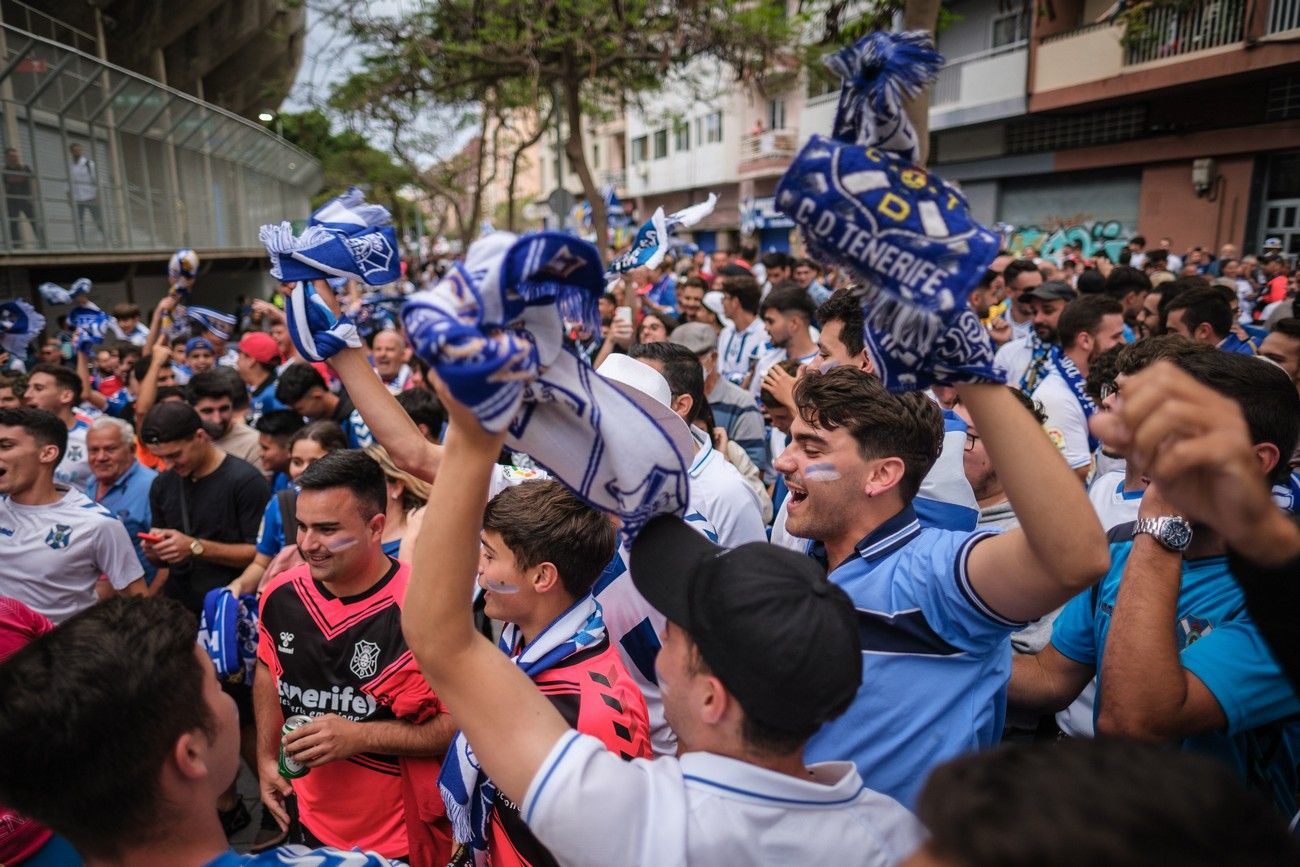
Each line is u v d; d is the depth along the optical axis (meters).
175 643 1.24
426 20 11.48
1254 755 1.67
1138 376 0.96
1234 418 0.91
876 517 1.85
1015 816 0.65
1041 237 19.67
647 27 10.90
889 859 1.20
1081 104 17.00
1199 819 0.61
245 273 26.83
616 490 1.14
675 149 32.47
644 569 1.25
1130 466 2.41
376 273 1.86
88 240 11.98
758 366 5.95
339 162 31.06
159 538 3.59
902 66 1.07
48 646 1.21
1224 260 13.53
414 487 3.04
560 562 1.90
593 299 1.09
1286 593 1.10
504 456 3.60
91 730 1.13
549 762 1.14
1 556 3.25
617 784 1.14
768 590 1.14
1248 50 13.80
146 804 1.19
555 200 14.73
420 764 2.37
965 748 1.62
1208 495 0.94
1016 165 19.70
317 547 2.36
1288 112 14.66
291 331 1.89
